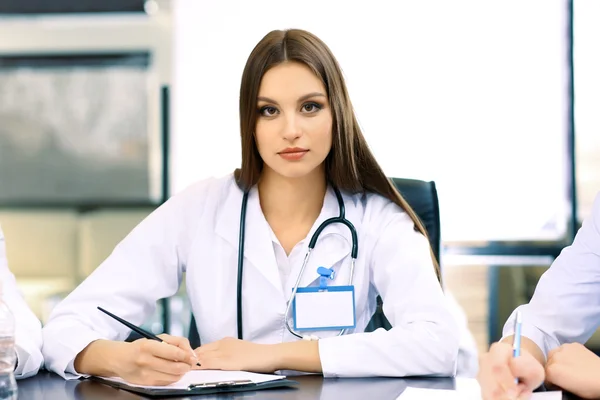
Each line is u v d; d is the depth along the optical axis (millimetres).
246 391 1379
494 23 4578
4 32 5766
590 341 4059
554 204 4551
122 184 5859
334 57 1747
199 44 4934
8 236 5477
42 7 5707
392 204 1897
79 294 1771
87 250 5477
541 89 4562
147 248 1856
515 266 4547
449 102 4594
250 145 1810
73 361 1562
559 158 4551
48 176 5883
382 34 4645
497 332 4551
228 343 1593
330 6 4707
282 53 1688
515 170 4566
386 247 1815
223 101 4941
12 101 5855
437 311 1650
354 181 1861
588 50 4535
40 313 5094
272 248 1822
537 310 1627
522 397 1277
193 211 1907
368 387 1435
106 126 5840
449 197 4594
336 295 1762
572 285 1611
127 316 1793
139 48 5734
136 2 5652
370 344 1567
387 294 1774
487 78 4582
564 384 1364
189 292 1879
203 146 4965
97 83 5812
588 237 1613
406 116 4613
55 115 5859
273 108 1707
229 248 1845
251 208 1871
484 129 4578
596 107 4539
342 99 1761
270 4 4848
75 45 5766
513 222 4566
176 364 1377
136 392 1377
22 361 1543
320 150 1710
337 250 1830
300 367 1553
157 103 5781
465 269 4574
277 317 1781
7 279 1689
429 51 4609
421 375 1569
